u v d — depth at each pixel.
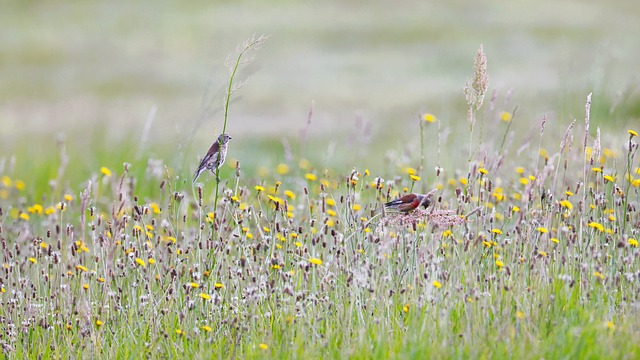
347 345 8.59
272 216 11.73
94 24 53.00
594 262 9.52
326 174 12.09
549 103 24.98
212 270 10.12
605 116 19.92
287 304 9.59
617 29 45.19
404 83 35.19
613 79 27.62
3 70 43.06
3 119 31.38
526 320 8.62
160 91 36.88
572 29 45.47
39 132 27.62
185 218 11.16
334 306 9.36
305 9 54.56
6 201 17.23
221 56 42.88
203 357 8.85
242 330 9.12
